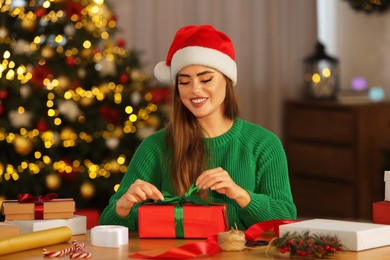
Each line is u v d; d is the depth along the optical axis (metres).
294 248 1.92
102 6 4.96
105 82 4.93
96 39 4.95
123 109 4.98
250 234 2.18
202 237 2.22
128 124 4.93
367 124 5.92
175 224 2.23
